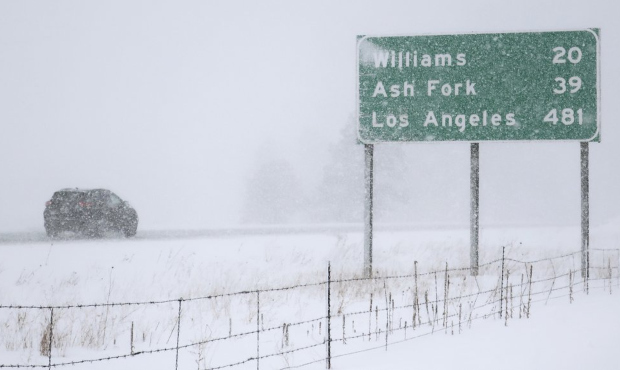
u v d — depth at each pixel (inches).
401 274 1074.7
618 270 1051.3
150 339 604.7
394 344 573.0
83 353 560.1
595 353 483.2
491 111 1091.3
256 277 1000.9
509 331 591.8
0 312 695.7
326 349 553.3
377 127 1108.5
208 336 625.6
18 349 571.5
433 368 461.4
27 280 902.4
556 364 457.1
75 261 1085.1
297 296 851.4
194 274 1018.1
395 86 1109.7
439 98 1101.1
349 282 945.5
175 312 736.3
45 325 631.2
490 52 1094.4
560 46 1083.3
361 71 1118.4
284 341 600.7
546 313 682.8
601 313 655.1
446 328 628.1
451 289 912.3
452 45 1101.7
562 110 1079.6
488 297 828.0
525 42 1090.1
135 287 888.3
